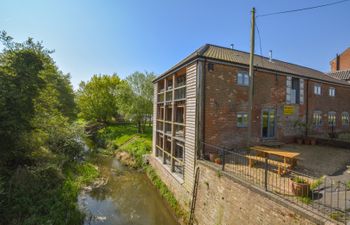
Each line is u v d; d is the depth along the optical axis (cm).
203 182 802
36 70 898
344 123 1714
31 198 765
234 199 627
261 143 1115
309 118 1405
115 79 3553
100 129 3225
